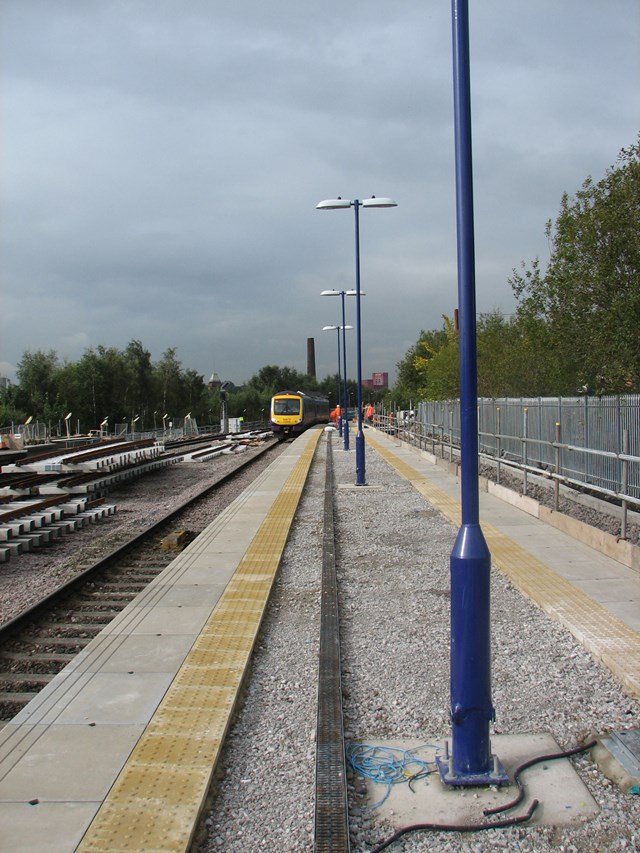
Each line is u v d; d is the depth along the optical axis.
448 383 35.16
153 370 72.94
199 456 30.91
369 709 5.22
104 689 5.35
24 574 10.06
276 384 109.12
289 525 12.63
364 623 7.27
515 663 5.97
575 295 14.48
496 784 4.07
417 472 21.70
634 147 13.60
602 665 5.79
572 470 13.25
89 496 17.02
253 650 6.37
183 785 3.99
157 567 10.27
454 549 4.14
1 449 23.09
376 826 3.78
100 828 3.58
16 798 3.85
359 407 19.28
